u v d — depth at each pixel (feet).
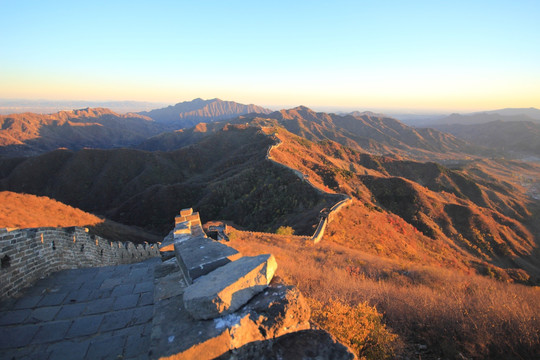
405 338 19.27
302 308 10.99
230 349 9.41
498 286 38.22
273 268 12.49
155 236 175.73
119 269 25.07
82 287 21.47
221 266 13.48
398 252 84.12
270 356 9.87
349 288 28.37
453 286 35.14
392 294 27.12
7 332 15.72
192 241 17.98
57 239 28.22
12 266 20.10
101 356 13.96
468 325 19.97
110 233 114.93
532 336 18.37
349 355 9.96
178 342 9.24
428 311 22.39
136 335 15.58
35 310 18.08
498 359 17.06
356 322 18.10
